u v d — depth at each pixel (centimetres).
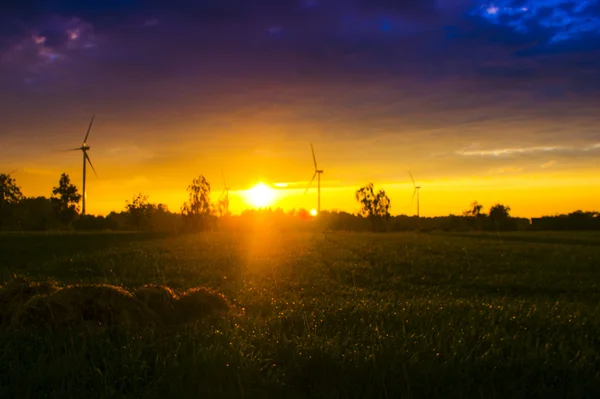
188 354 655
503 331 802
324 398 561
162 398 542
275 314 978
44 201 6538
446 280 1723
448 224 7900
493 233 5825
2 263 2191
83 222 6038
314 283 1577
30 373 575
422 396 572
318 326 836
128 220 6250
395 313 947
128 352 641
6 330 734
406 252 2553
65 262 2070
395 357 647
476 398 569
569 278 1764
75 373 584
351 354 652
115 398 531
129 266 1966
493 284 1622
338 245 2958
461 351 678
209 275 1769
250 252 2511
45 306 780
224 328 772
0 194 5359
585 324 875
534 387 590
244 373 590
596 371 645
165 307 877
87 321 766
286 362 643
